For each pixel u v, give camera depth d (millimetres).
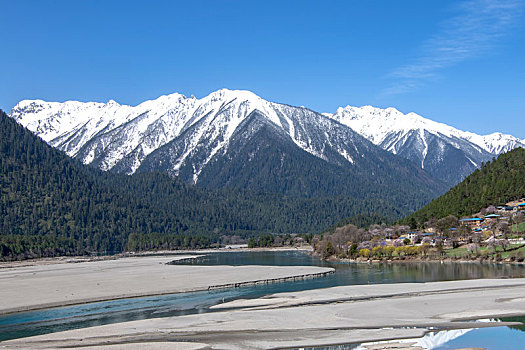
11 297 116875
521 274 134375
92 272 177375
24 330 84938
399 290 111688
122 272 173500
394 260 197500
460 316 84188
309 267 175250
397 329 77312
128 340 75500
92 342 74938
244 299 108062
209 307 100188
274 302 102375
